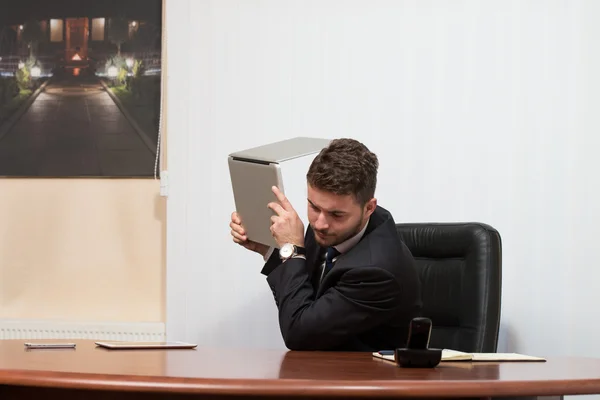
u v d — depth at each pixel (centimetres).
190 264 340
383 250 200
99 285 370
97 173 369
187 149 342
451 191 317
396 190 322
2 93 376
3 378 133
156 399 132
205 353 179
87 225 372
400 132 322
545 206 306
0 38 377
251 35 337
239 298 336
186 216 342
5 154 376
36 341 213
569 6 304
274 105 335
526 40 310
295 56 333
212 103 340
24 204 378
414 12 322
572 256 302
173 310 341
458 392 123
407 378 130
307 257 224
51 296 374
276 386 123
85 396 136
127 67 367
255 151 214
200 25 342
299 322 195
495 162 312
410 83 322
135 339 346
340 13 329
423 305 235
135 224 369
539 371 146
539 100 308
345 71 329
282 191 201
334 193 194
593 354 298
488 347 218
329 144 205
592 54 301
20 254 376
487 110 313
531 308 306
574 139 303
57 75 373
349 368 146
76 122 371
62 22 373
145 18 367
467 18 316
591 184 300
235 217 224
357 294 194
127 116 367
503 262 310
